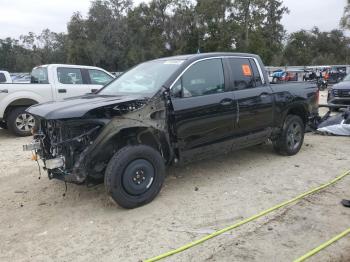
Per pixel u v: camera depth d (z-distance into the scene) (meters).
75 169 4.29
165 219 4.41
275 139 6.75
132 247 3.83
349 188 5.27
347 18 58.44
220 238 3.94
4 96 9.19
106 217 4.51
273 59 61.66
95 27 61.31
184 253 3.68
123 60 59.75
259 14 54.16
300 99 6.81
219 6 52.41
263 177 5.79
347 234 3.96
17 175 6.18
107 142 4.40
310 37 84.88
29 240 4.04
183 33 54.88
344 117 9.05
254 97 5.94
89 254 3.73
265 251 3.67
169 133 4.90
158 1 55.00
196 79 5.27
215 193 5.17
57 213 4.68
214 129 5.39
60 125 4.37
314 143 7.98
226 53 5.83
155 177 4.80
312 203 4.76
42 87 9.71
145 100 4.68
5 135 9.91
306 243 3.79
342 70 30.91
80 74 10.48
